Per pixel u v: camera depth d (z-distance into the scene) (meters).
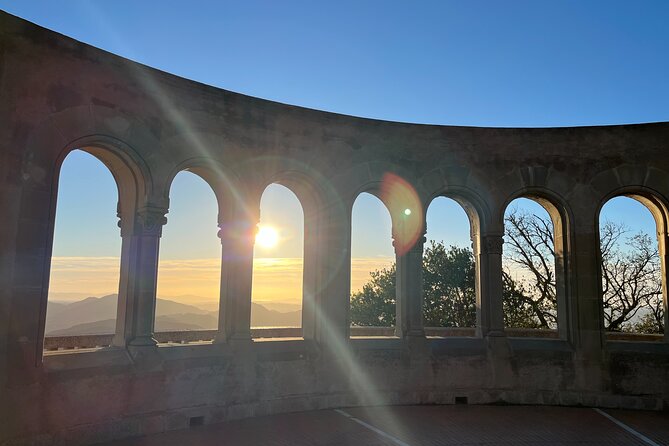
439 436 9.37
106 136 8.91
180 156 9.91
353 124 12.23
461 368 12.05
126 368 8.91
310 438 9.01
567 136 12.70
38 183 8.02
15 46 7.94
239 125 10.85
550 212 13.07
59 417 8.01
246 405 10.29
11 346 7.54
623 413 11.34
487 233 12.47
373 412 10.98
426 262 28.16
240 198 10.73
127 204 9.71
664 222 12.44
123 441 8.57
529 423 10.39
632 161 12.41
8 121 7.74
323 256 11.72
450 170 12.55
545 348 12.18
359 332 16.17
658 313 23.84
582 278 12.21
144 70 9.59
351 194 11.98
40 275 7.95
